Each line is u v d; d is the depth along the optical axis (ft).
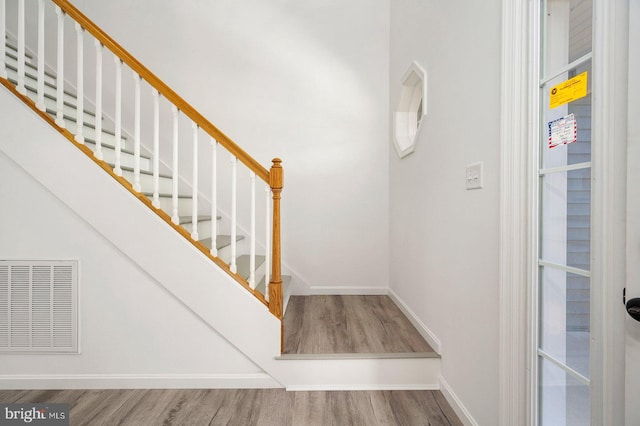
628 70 2.59
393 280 11.00
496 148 4.81
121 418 5.93
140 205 6.83
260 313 6.92
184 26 11.60
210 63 11.60
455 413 6.07
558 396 3.93
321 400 6.51
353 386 6.91
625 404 2.56
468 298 5.66
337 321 8.96
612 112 2.95
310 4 11.71
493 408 4.87
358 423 5.82
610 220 2.96
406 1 9.55
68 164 6.75
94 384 6.90
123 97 11.46
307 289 11.61
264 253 11.55
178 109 7.04
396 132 10.69
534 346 4.23
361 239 11.69
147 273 6.94
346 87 11.68
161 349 6.97
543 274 4.16
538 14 4.16
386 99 11.69
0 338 6.83
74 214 6.88
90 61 11.44
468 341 5.65
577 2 3.59
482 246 5.20
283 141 11.62
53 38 11.39
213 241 7.02
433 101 7.40
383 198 11.69
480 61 5.30
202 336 6.99
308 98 11.66
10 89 6.75
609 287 2.96
